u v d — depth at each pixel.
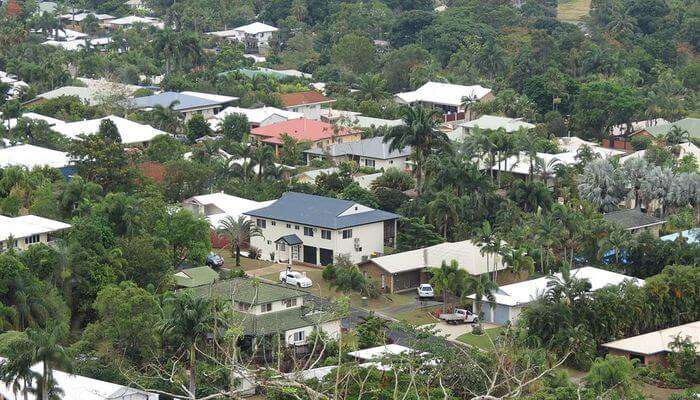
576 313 179.00
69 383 140.62
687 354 172.38
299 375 71.69
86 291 174.88
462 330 184.50
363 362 153.25
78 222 190.62
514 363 117.62
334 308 114.88
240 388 140.00
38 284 168.00
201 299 145.38
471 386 137.38
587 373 166.38
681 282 190.50
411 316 190.88
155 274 185.75
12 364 133.50
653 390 167.62
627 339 180.00
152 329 152.38
